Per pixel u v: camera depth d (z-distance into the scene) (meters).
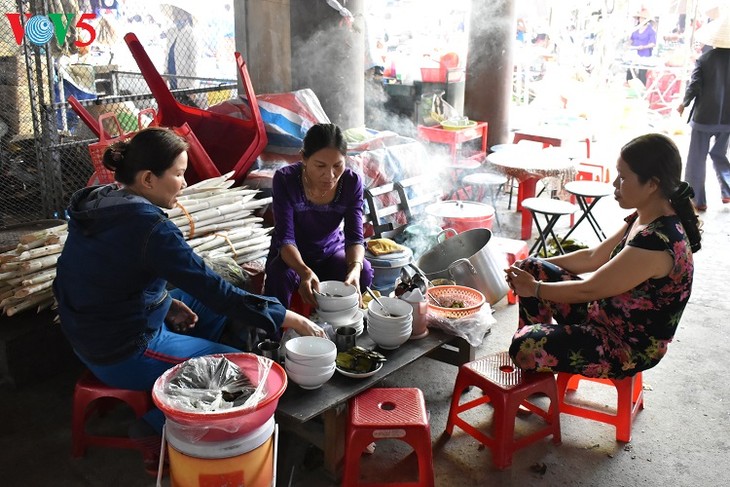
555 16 11.01
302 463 2.88
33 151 5.72
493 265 3.73
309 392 2.66
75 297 2.54
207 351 2.69
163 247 2.45
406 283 3.33
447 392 3.50
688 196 2.76
